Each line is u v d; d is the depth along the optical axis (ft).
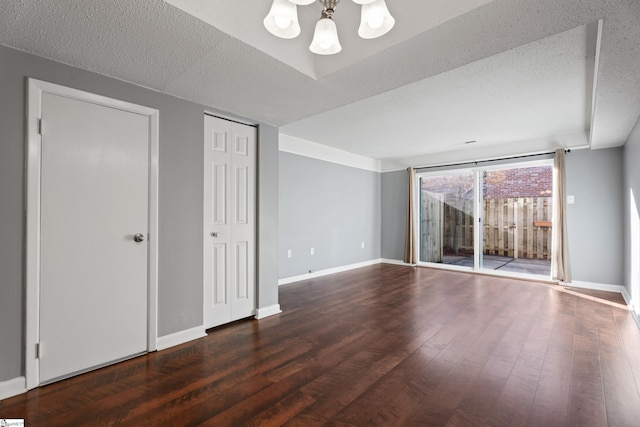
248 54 6.09
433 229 20.54
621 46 5.67
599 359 7.26
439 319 10.16
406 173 21.25
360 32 4.31
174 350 7.86
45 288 6.16
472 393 5.91
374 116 12.33
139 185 7.54
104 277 6.96
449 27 5.16
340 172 19.12
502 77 8.73
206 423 5.06
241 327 9.52
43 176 6.14
